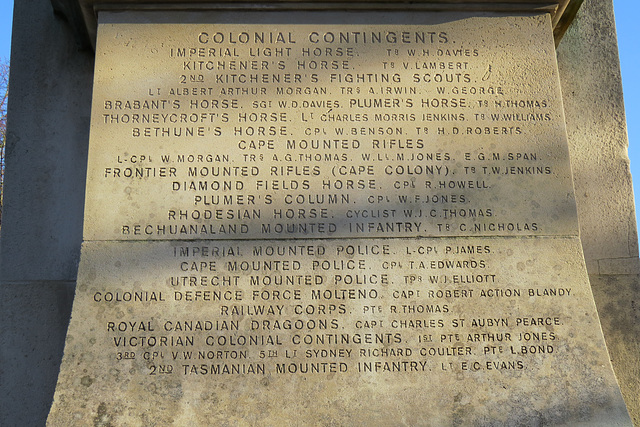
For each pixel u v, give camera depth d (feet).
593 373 11.68
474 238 12.10
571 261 12.08
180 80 12.44
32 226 13.41
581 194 13.80
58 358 13.07
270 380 11.51
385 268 11.94
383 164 12.30
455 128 12.47
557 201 12.28
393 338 11.71
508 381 11.62
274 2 12.69
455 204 12.20
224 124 12.34
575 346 11.78
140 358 11.53
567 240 12.16
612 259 13.58
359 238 12.03
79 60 13.99
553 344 11.78
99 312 11.64
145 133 12.24
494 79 12.67
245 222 12.03
